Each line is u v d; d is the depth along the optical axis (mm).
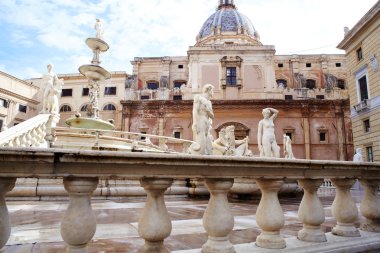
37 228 3818
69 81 38312
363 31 23812
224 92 34719
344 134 32469
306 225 3062
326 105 33125
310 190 3082
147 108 34312
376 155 22297
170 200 8195
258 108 33156
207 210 2547
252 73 35219
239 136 32750
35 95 37812
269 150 9164
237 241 3111
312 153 32375
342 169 3230
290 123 33094
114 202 7270
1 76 32625
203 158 2424
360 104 23844
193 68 35656
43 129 10820
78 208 2070
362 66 24125
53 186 7492
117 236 3359
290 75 37219
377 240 3170
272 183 2787
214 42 42719
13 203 6691
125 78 37500
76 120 13859
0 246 1921
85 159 2064
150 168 2295
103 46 14930
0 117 32438
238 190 7840
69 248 2055
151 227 2260
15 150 1884
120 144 13445
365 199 3555
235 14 45250
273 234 2752
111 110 36500
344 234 3191
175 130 33562
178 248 2812
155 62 38188
